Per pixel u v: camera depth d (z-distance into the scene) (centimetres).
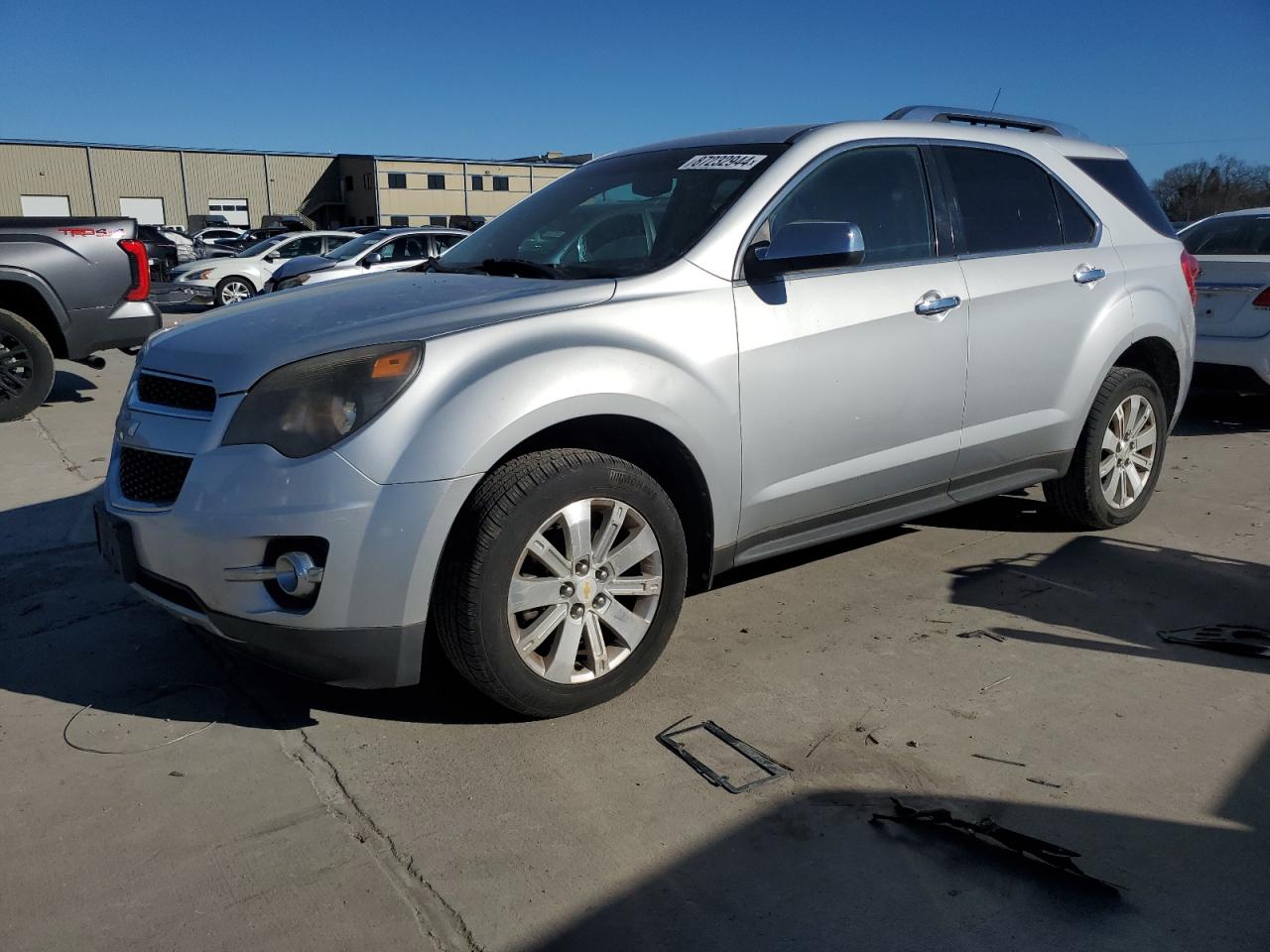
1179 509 513
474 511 270
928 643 352
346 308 305
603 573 296
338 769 275
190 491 268
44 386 741
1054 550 448
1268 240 740
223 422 269
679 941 209
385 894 224
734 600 392
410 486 259
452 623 274
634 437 317
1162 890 223
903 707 306
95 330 768
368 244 1357
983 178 409
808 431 341
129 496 293
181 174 6059
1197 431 710
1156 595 395
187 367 288
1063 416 428
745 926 213
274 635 265
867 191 371
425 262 414
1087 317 428
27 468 594
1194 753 279
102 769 276
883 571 422
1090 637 356
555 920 216
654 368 299
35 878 230
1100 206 452
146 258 796
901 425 368
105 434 689
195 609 277
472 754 282
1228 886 224
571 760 278
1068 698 311
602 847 240
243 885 228
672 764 276
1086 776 267
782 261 324
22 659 342
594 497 288
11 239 732
